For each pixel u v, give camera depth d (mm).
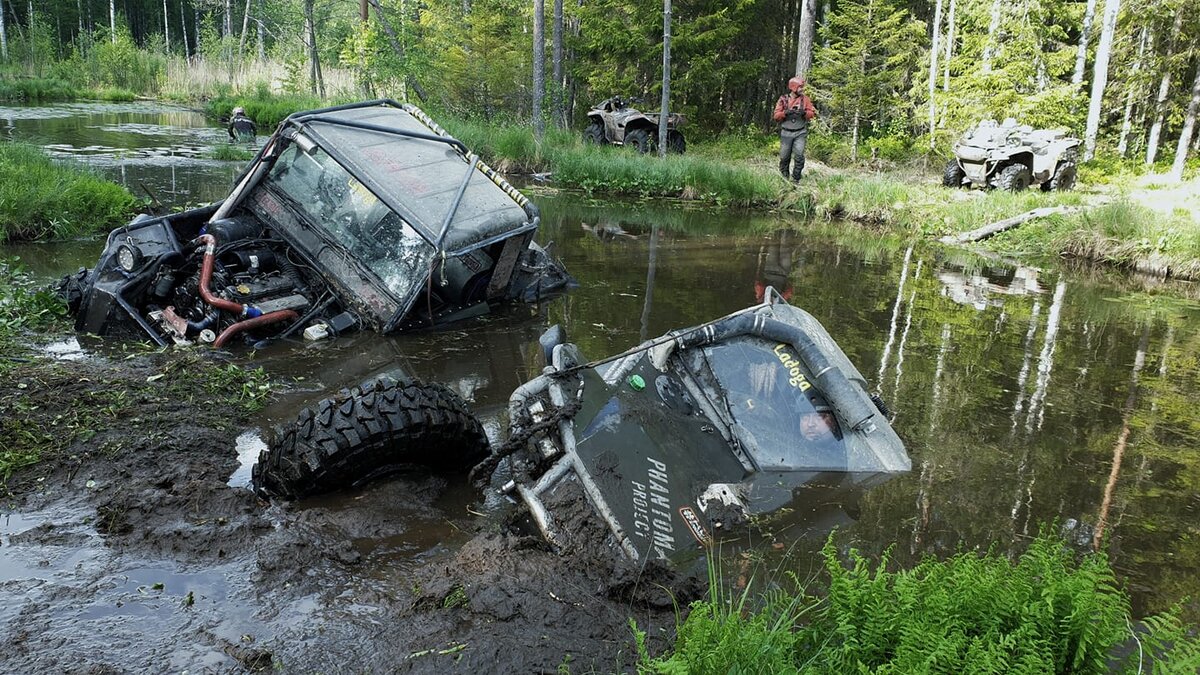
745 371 4910
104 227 10586
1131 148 31422
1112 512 4473
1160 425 5918
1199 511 4547
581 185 19422
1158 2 25531
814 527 4043
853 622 2885
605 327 7594
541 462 3980
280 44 54469
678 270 10531
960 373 6918
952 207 16609
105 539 3477
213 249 6504
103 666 2660
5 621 2855
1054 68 26969
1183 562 3980
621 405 4234
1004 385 6664
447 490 4211
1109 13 25156
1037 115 25266
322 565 3408
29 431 4398
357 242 6977
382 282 6855
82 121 25859
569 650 2953
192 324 6277
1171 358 7816
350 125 7504
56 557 3309
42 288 7410
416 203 6918
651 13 29953
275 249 7176
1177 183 23000
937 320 8805
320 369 5957
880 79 27141
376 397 3977
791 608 3119
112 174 14250
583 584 3346
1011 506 4449
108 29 55062
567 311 8117
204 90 42562
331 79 39312
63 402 4836
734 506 4035
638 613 3229
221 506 3756
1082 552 4004
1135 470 5070
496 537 3598
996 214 15984
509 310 8023
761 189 18422
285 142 7320
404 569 3459
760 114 37312
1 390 4891
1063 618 2750
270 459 3961
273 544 3457
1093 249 13906
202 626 2934
